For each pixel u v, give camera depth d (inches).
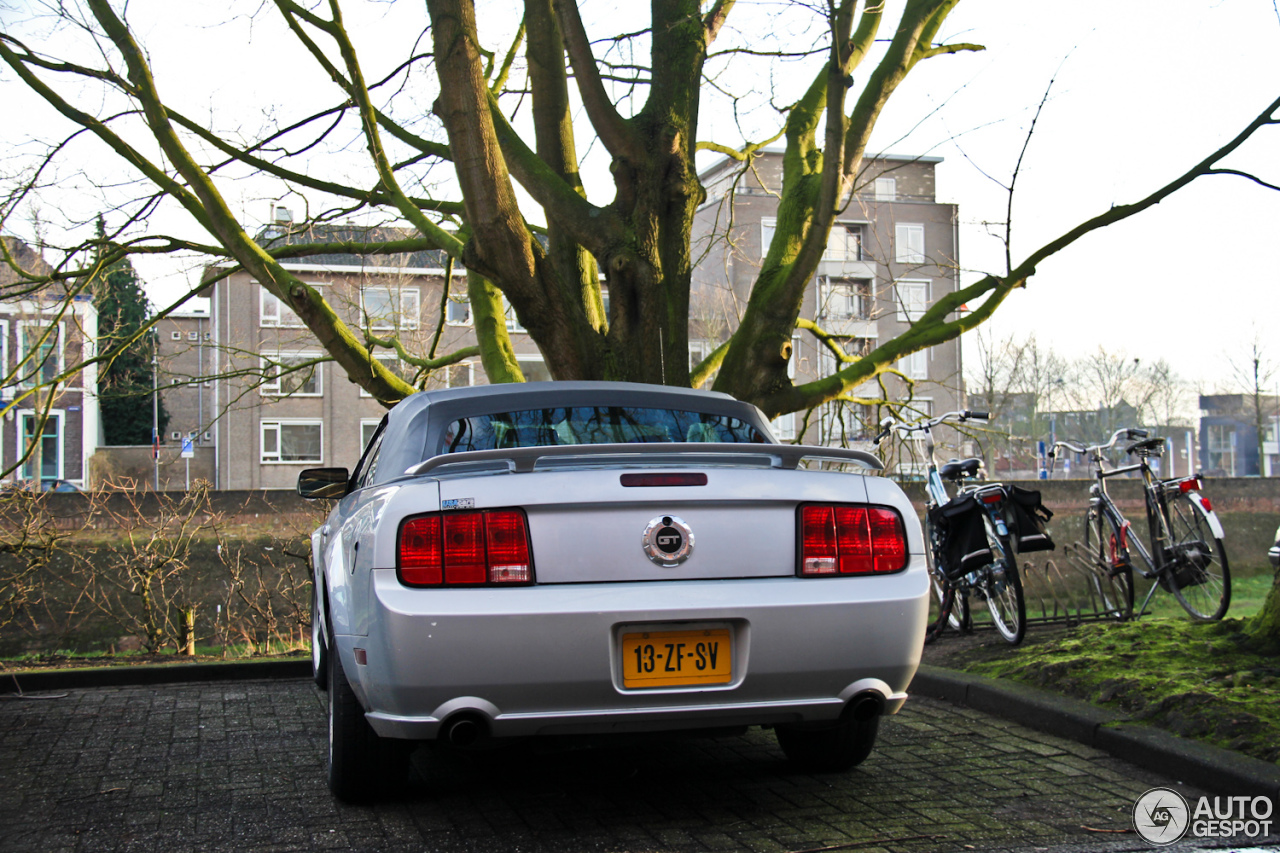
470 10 218.1
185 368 1937.7
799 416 1465.3
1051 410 2445.9
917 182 1625.2
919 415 421.7
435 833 123.3
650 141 256.5
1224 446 2992.1
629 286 254.4
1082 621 273.1
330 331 274.8
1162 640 202.8
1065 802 134.5
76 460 1707.7
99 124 284.7
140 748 174.1
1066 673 191.2
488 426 147.3
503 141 259.0
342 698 130.4
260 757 166.9
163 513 440.5
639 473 117.8
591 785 145.7
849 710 123.3
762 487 121.5
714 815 130.3
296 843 120.0
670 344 256.8
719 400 163.8
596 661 112.5
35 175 312.3
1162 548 251.9
